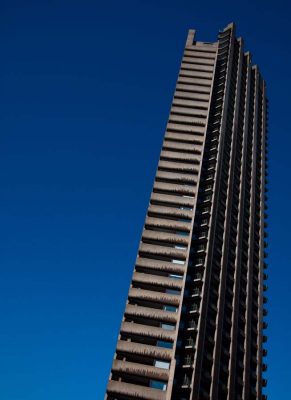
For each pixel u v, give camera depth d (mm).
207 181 82062
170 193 79062
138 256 69375
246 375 65625
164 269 67562
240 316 71125
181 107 93188
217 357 61719
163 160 83938
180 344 61062
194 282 67500
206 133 89500
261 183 96312
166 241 71312
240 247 78625
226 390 61094
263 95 115188
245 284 76500
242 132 98188
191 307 64812
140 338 60344
